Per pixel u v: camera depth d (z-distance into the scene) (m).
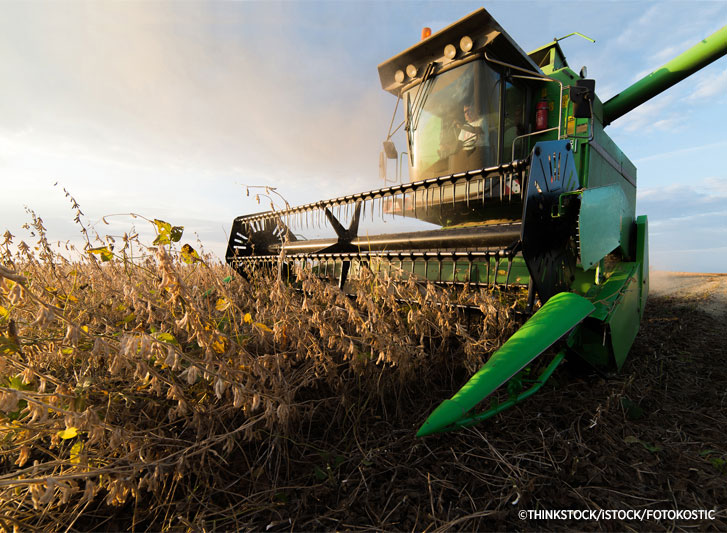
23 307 1.83
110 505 1.64
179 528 1.52
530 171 2.44
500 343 2.59
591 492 1.82
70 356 1.84
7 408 1.07
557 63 5.41
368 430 2.22
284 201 2.30
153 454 1.69
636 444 2.23
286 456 1.86
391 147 5.21
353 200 3.72
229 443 1.62
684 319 6.20
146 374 1.44
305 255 3.67
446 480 1.83
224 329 2.24
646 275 4.70
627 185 6.49
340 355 2.68
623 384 2.90
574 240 2.90
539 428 2.30
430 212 4.39
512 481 1.82
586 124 4.36
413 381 2.65
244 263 4.24
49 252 2.76
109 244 2.69
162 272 1.50
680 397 2.98
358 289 2.72
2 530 1.42
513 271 3.58
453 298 3.05
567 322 2.21
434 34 4.46
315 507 1.67
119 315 2.34
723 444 2.28
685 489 1.85
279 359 1.89
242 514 1.61
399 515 1.62
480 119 4.41
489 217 4.22
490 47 4.27
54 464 1.33
